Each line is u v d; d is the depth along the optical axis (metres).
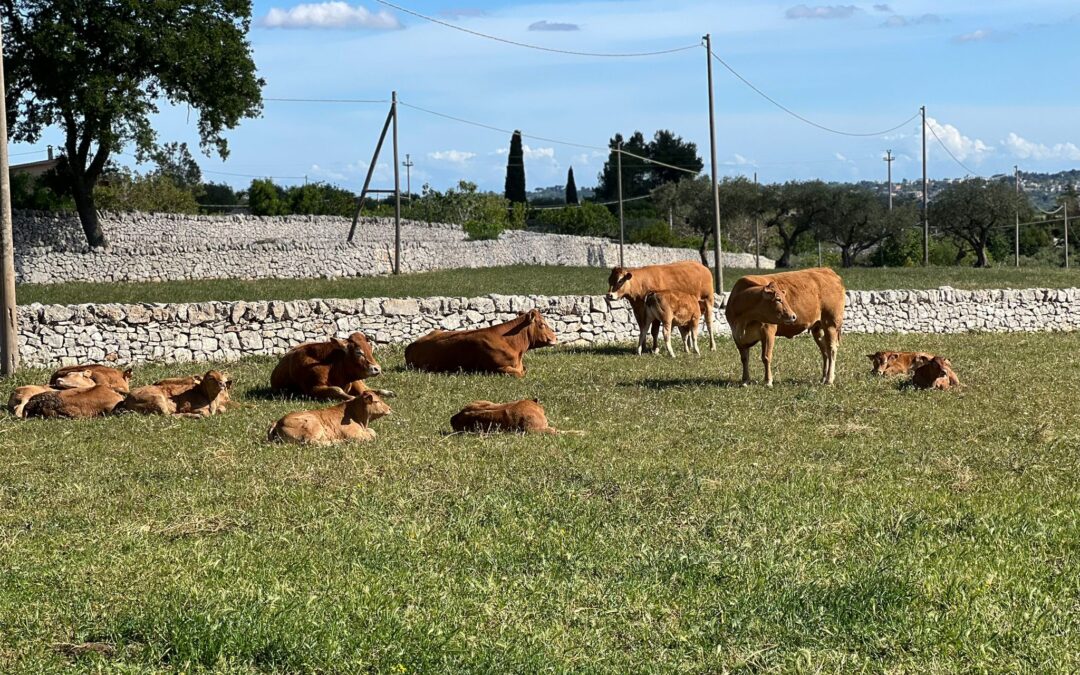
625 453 12.23
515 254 56.41
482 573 7.91
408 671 6.25
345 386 17.39
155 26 48.00
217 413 15.27
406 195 89.81
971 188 83.19
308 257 45.53
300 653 6.37
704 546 8.44
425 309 24.11
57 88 46.44
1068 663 6.33
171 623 6.74
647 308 22.81
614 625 6.96
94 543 8.66
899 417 14.59
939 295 30.09
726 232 90.69
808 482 10.66
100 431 13.91
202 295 35.91
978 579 7.61
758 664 6.38
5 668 6.21
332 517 9.38
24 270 41.69
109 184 75.81
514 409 13.45
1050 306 31.14
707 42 36.97
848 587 7.43
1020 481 10.84
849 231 84.19
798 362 21.27
